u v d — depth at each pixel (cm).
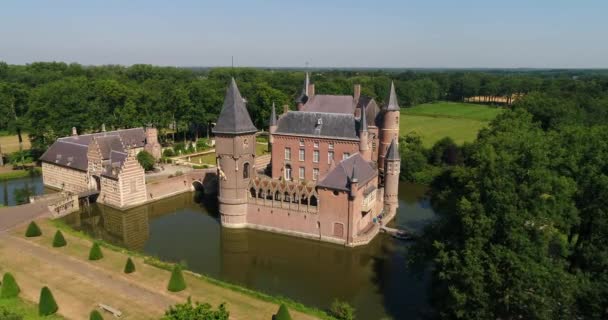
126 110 11169
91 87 11600
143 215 7188
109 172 7275
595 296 3366
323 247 5766
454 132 13688
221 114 6066
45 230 5672
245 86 14825
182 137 13412
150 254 5500
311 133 7600
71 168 7962
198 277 4522
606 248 3647
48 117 10012
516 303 3247
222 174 6150
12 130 10269
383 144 7800
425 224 6562
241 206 6234
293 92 17225
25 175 9125
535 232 3428
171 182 8025
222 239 6106
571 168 4134
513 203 3469
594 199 3891
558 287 3234
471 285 3350
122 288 4156
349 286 4741
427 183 8812
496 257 3309
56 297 3925
